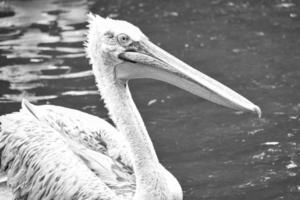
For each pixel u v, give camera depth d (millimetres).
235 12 20453
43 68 17141
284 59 17469
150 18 20172
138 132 11000
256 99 15672
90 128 12383
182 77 10781
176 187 11461
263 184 12984
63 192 11266
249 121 15000
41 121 12242
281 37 18672
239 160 13719
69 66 17250
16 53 17938
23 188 11883
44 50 18109
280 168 13438
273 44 18297
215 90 10641
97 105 15445
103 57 11078
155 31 19281
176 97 16047
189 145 14203
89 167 11711
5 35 19031
